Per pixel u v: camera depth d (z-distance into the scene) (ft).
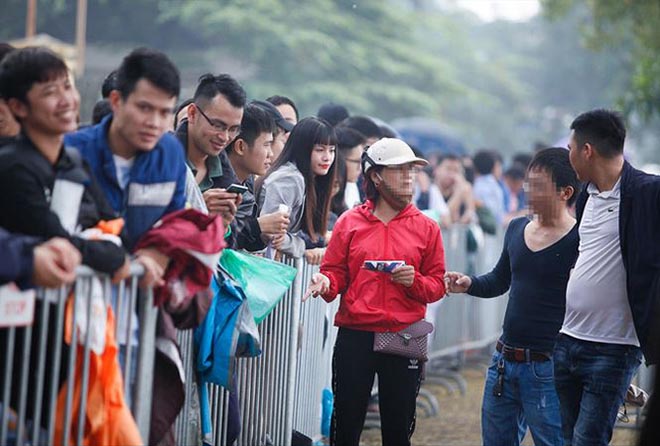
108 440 18.02
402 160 25.98
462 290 27.37
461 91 199.82
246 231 26.09
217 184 24.84
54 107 17.31
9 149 17.30
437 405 42.96
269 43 152.66
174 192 20.02
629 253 24.04
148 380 19.43
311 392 32.27
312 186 29.58
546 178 25.73
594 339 24.67
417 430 38.63
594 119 24.40
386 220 26.43
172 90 18.93
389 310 25.91
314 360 32.37
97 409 17.98
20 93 17.31
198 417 22.79
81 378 17.67
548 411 25.85
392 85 180.04
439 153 64.44
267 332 27.20
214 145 23.93
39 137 17.57
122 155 19.53
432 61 191.42
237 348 22.68
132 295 18.67
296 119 35.63
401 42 192.34
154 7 144.46
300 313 29.94
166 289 19.31
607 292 24.45
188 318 20.13
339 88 160.86
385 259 25.98
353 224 26.48
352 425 26.23
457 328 51.49
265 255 27.78
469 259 52.26
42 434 17.79
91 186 18.34
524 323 25.95
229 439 25.04
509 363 26.27
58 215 17.54
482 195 60.13
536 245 25.95
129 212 19.57
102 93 25.31
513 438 26.66
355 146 35.50
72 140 19.38
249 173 27.63
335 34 169.58
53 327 17.62
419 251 26.12
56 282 16.38
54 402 17.28
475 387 48.19
